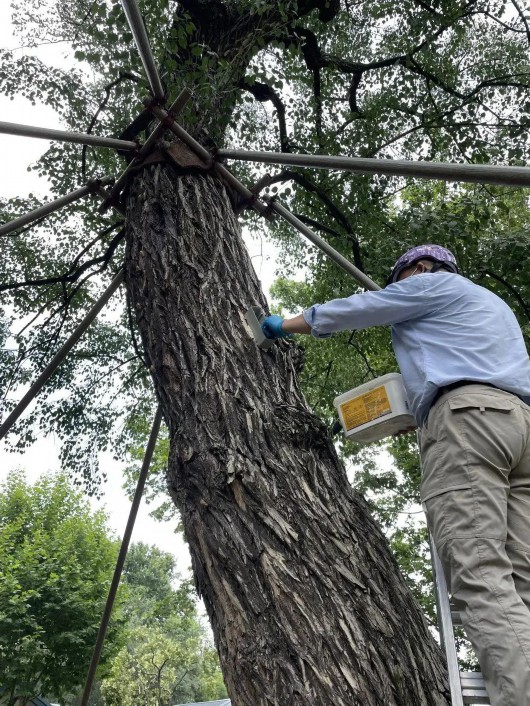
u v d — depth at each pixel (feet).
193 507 6.72
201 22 15.37
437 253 6.84
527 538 5.22
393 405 6.54
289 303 39.99
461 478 5.24
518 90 24.14
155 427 12.33
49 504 48.96
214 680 101.14
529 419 5.53
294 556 6.09
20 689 39.52
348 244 23.13
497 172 6.30
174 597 73.00
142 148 10.44
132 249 9.64
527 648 4.46
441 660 5.86
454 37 24.89
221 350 7.96
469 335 5.91
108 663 42.75
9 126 9.25
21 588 40.01
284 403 7.55
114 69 15.03
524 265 22.94
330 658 5.41
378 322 6.29
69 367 27.71
